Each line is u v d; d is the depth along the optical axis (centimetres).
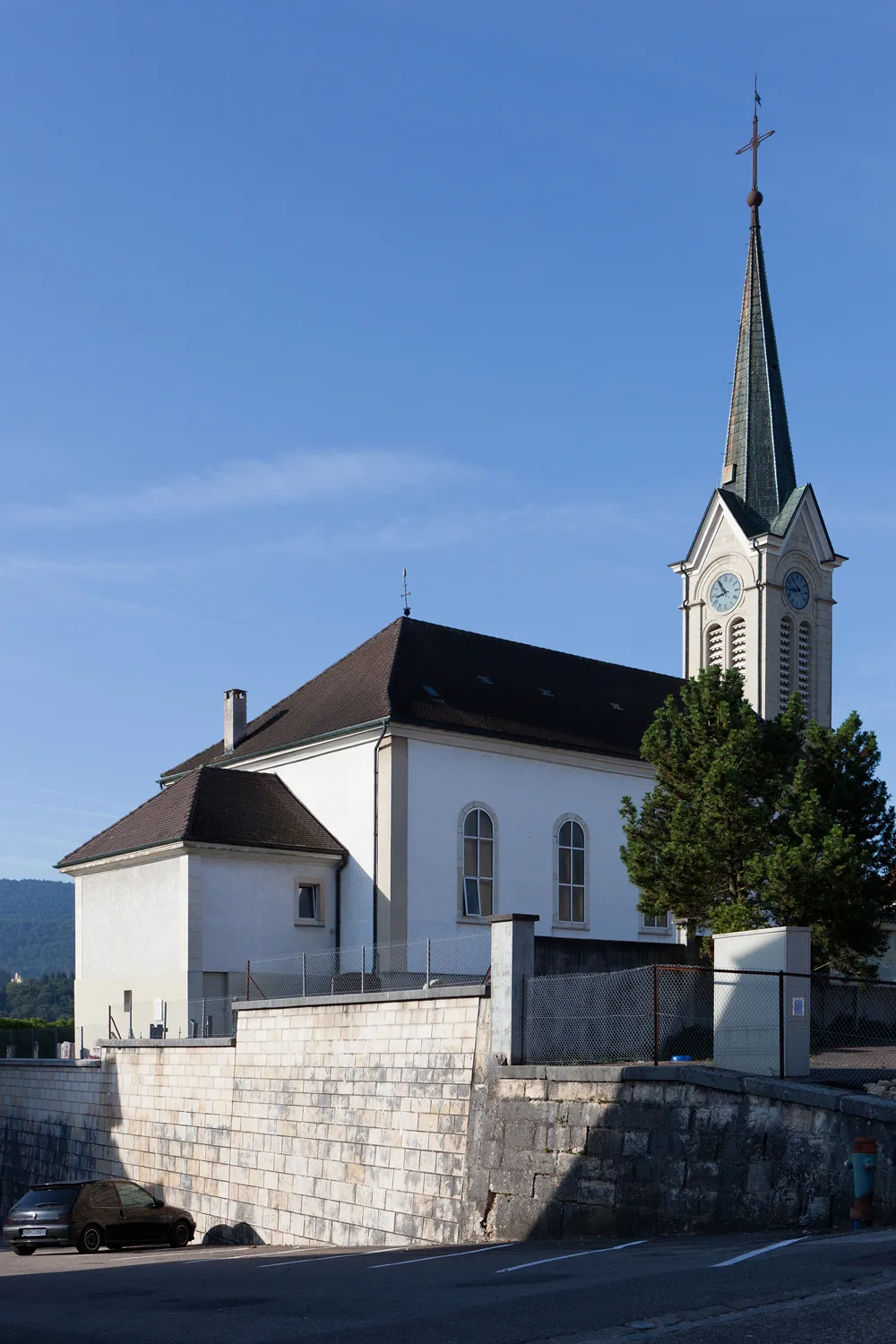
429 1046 2652
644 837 3141
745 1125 1941
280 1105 3108
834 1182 1803
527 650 5088
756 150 6269
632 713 5044
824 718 5878
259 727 4847
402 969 3875
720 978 2166
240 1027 3294
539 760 4381
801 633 5884
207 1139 3375
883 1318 1034
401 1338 1105
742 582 5828
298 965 4003
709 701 3164
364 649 4753
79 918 4397
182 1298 1617
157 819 4188
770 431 6062
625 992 2573
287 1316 1328
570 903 4381
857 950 2927
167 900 3944
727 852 2978
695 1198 1991
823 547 5972
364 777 4125
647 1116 2094
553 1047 2475
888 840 3102
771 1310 1096
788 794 3003
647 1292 1241
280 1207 3064
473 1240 2423
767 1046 2048
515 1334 1084
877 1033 2655
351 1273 1805
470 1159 2477
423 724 4056
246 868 3981
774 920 2902
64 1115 4062
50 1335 1320
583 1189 2188
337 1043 2938
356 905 4084
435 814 4088
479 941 4094
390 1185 2703
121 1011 4109
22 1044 4466
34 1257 2873
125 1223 3017
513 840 4262
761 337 6175
